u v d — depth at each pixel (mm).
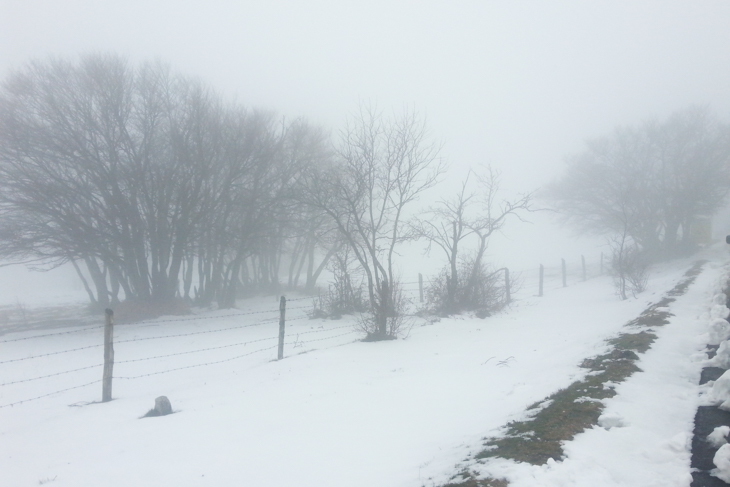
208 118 23359
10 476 5695
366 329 13820
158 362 13164
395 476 4734
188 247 23922
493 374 8641
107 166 21297
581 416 5539
